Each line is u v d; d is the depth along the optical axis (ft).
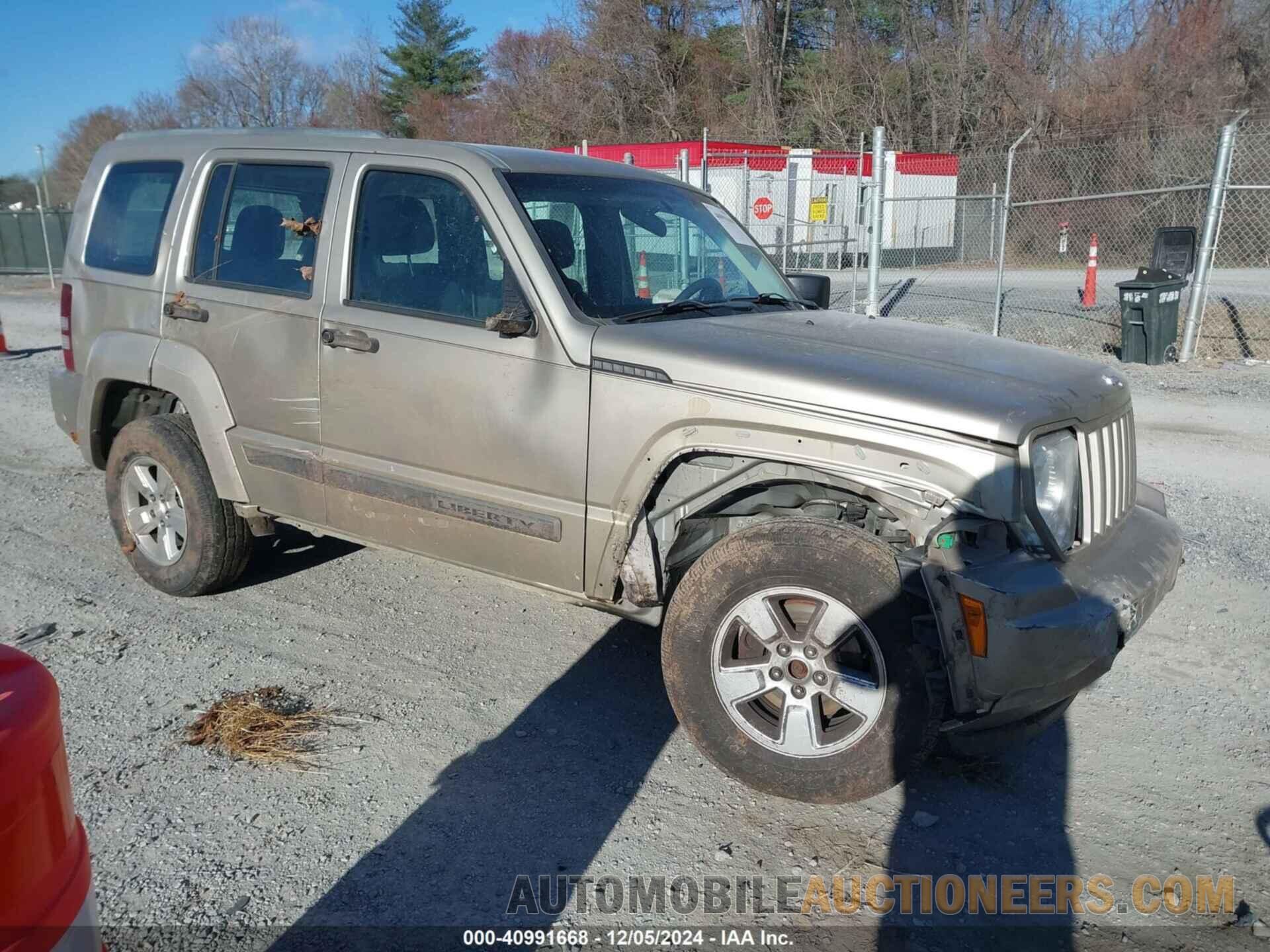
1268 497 22.47
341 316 13.89
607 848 10.53
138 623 15.96
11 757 4.83
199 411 15.52
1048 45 111.55
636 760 12.23
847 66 131.44
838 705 11.26
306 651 15.03
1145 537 12.19
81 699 13.48
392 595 17.26
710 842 10.68
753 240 16.71
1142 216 77.56
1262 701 13.55
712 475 11.71
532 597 17.30
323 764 12.00
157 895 9.66
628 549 12.09
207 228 15.76
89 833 10.59
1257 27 93.25
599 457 11.94
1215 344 43.52
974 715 10.52
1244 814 11.17
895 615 10.50
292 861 10.21
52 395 18.10
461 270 13.19
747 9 139.95
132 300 16.48
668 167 71.36
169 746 12.33
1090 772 12.00
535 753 12.34
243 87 176.24
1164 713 13.29
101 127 178.50
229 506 16.19
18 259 104.63
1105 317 50.98
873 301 44.06
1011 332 47.65
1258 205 72.33
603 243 13.55
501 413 12.58
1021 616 9.91
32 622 15.98
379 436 13.74
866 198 68.13
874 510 11.69
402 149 13.91
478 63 169.99
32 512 21.94
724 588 11.27
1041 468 10.52
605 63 141.69
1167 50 97.66
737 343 11.72
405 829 10.77
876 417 10.48
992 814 11.21
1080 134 87.81
